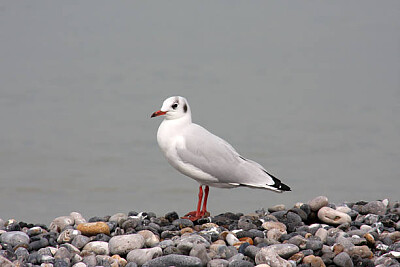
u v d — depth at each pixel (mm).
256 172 14508
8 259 11070
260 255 11031
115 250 11578
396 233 12492
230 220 13844
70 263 11242
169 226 13141
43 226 13609
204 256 11047
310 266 11070
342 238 12070
